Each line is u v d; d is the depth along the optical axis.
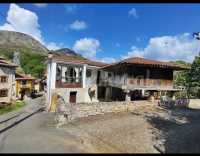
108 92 39.97
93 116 24.89
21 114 33.56
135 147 15.67
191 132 18.50
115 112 26.58
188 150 14.53
